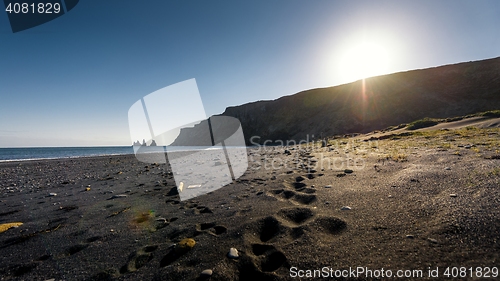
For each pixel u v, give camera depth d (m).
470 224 2.41
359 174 5.91
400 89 55.88
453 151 7.24
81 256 2.89
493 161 4.84
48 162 20.98
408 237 2.45
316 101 73.69
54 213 5.04
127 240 3.32
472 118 21.75
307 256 2.37
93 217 4.57
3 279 2.46
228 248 2.74
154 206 5.09
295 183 5.86
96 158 24.94
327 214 3.39
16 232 3.89
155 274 2.36
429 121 25.41
